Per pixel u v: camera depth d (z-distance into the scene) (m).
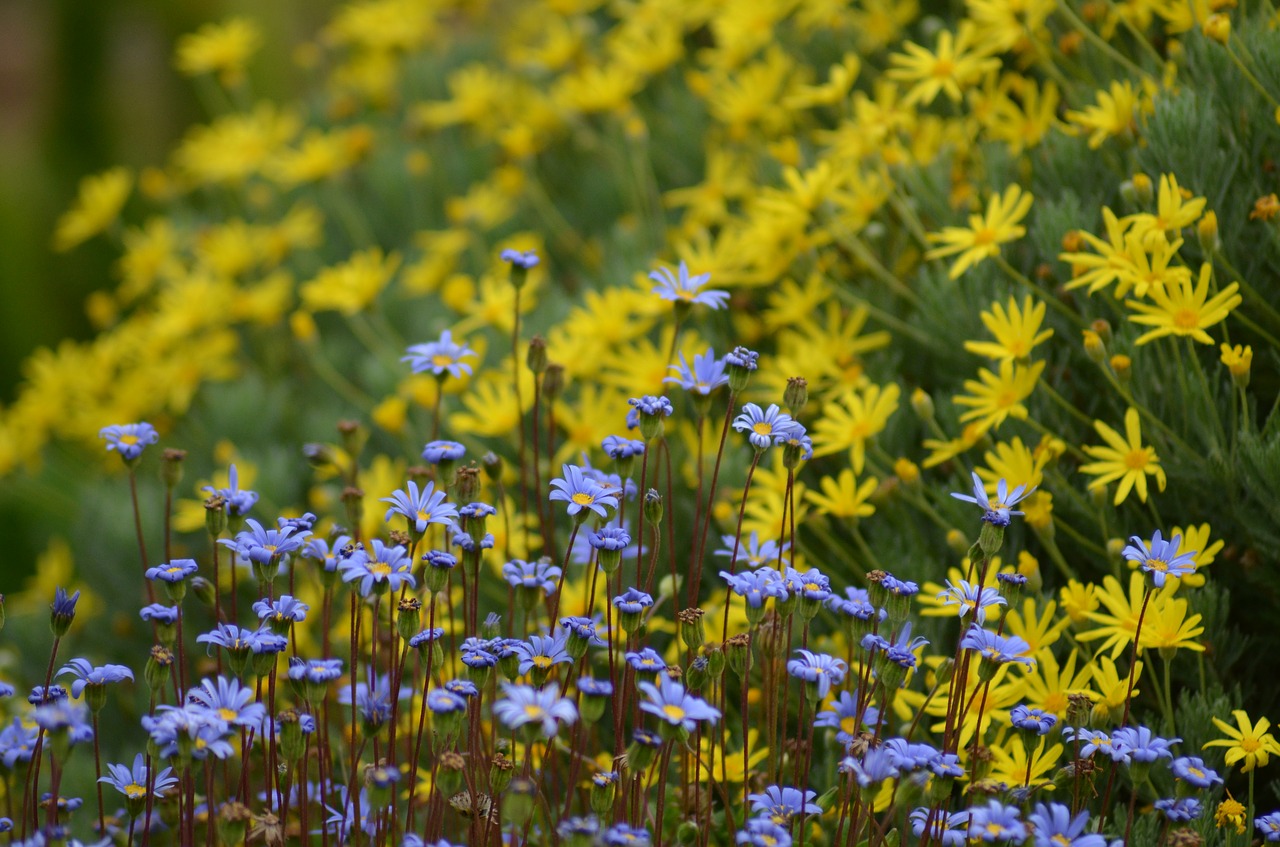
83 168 5.89
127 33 6.03
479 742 1.70
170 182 5.08
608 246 3.80
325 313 4.25
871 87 3.54
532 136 4.15
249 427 3.74
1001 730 1.85
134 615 3.38
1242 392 1.94
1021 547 2.23
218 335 4.09
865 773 1.45
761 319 2.95
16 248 5.55
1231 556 2.08
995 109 2.81
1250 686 2.03
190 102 6.11
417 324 3.84
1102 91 2.50
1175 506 2.14
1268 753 1.83
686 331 2.83
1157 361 2.21
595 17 4.81
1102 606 1.97
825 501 2.21
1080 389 2.33
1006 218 2.38
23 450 4.11
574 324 2.74
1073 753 1.75
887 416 2.28
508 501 2.53
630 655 1.53
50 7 5.97
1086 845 1.37
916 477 2.20
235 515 1.73
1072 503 2.13
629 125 3.67
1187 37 2.53
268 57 6.23
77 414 4.24
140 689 3.11
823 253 2.85
